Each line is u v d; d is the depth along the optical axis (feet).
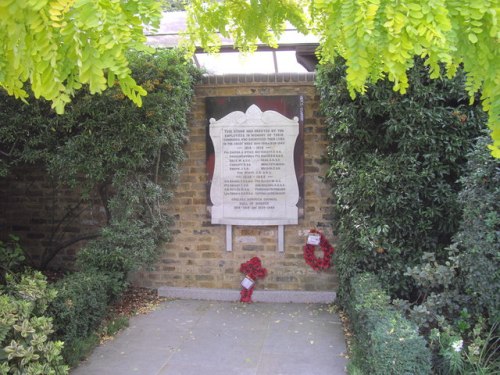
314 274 20.12
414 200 15.64
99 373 13.56
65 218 21.65
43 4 4.68
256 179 19.99
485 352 12.43
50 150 17.72
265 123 19.86
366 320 12.69
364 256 16.08
